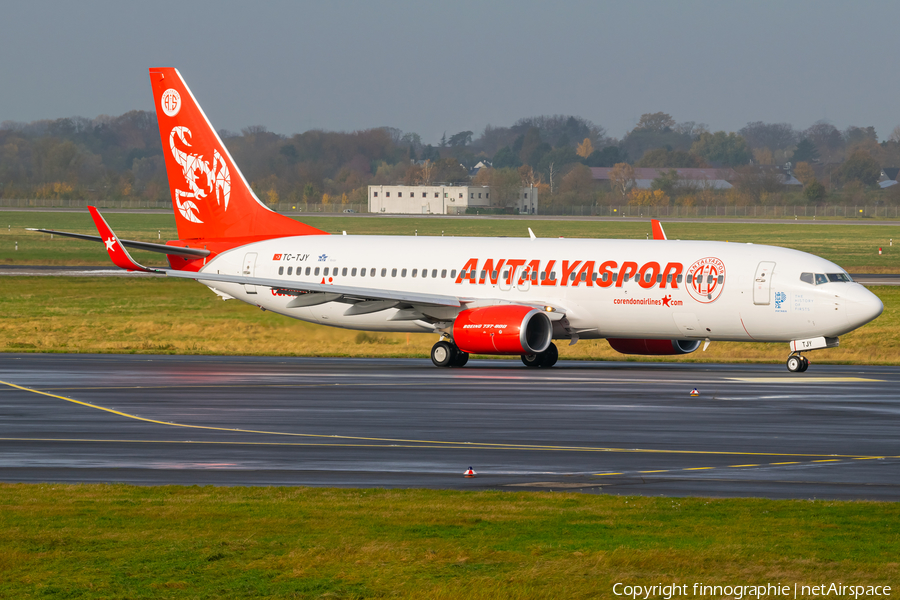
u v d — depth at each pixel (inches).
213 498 2635.3
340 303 6737.2
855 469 3088.1
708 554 2098.9
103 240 6333.7
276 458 3270.2
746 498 2667.3
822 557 2084.2
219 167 7140.8
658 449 3427.7
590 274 6038.4
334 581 1927.9
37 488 2758.4
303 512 2471.7
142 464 3169.3
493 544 2181.3
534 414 4197.8
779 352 7313.0
